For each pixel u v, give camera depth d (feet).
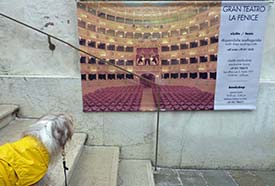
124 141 11.11
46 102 10.63
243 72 10.47
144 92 10.57
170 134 11.13
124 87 10.51
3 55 10.35
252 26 10.03
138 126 10.98
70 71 10.53
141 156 11.31
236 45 10.20
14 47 10.30
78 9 9.82
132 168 10.55
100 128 10.92
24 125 10.03
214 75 10.45
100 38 10.09
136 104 10.69
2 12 10.01
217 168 11.61
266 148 11.41
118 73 10.37
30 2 9.94
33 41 10.25
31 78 10.41
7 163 5.65
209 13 9.90
